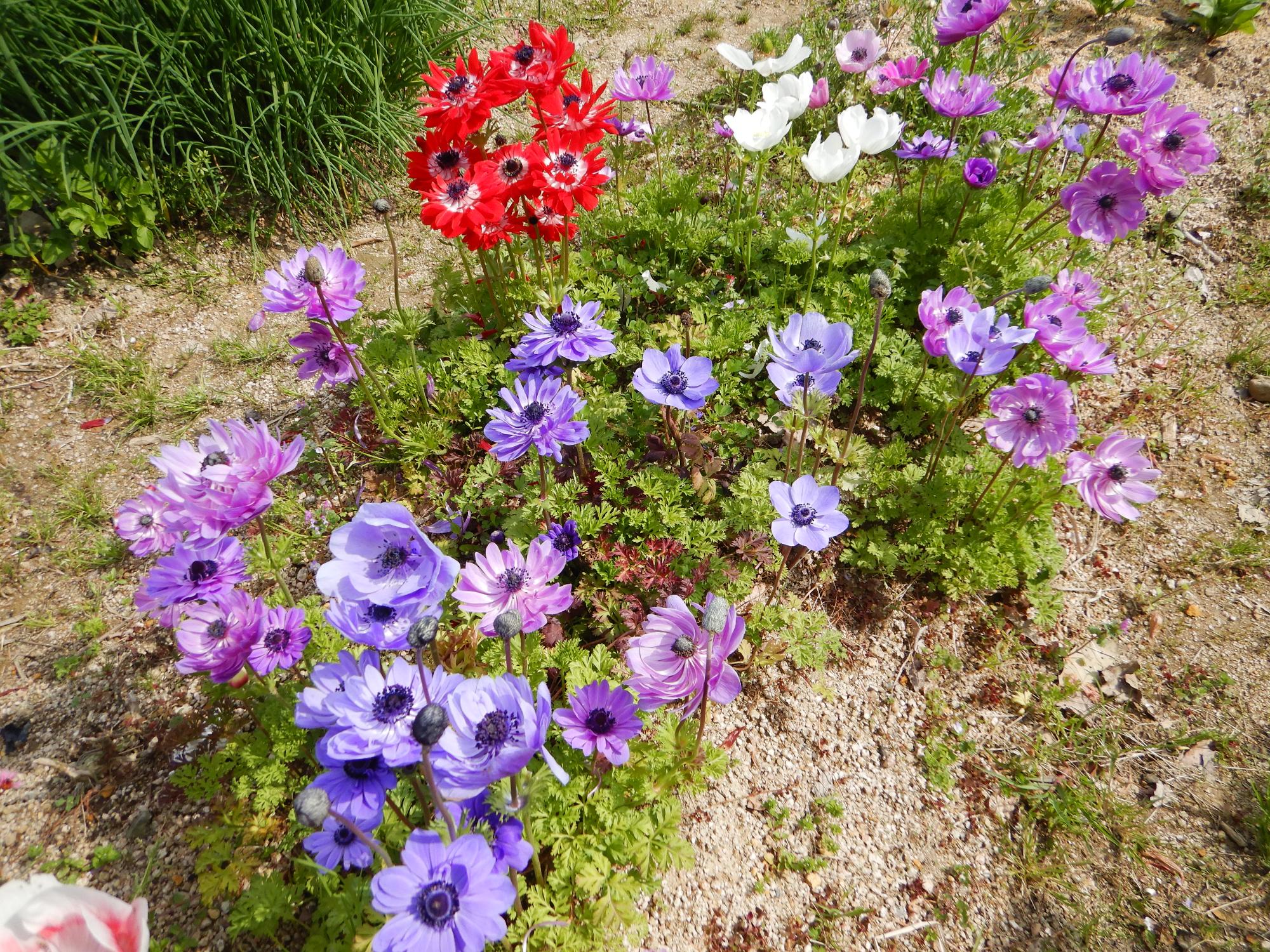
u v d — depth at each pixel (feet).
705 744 1.83
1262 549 2.31
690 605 2.03
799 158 3.03
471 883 1.28
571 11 4.20
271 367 2.68
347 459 2.46
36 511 2.33
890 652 2.19
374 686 1.47
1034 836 1.95
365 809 1.48
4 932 1.26
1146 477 1.99
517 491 2.18
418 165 2.30
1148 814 1.96
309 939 1.64
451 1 3.41
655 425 2.38
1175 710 2.09
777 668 2.15
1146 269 2.91
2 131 2.62
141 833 1.87
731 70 3.82
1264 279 2.82
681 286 2.69
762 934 1.82
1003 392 2.01
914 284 2.72
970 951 1.81
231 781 1.92
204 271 2.88
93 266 2.80
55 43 2.58
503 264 2.75
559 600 1.71
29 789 1.93
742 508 2.15
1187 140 2.23
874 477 2.28
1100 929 1.83
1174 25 3.81
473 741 1.41
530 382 1.94
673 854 1.65
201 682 2.07
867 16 4.02
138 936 1.30
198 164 2.91
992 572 2.15
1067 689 2.11
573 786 1.71
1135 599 2.27
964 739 2.07
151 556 2.27
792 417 2.09
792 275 2.75
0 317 2.65
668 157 3.28
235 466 1.58
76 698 2.05
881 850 1.92
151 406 2.53
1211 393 2.61
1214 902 1.85
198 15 2.76
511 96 2.19
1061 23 3.95
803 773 2.01
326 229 3.09
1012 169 3.09
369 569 1.53
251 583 2.22
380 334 2.58
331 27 2.96
